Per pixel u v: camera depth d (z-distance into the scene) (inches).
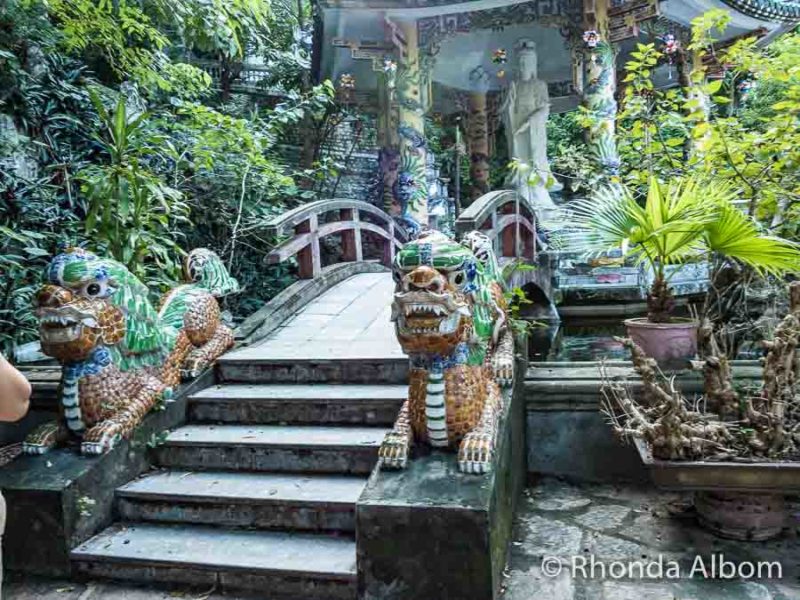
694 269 287.7
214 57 500.7
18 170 282.8
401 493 106.5
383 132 486.0
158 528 131.5
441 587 102.0
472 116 540.4
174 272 227.8
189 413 161.5
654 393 121.8
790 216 183.0
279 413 156.6
